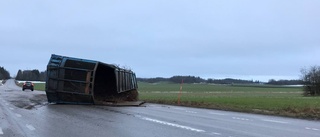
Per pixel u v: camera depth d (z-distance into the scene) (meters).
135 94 30.34
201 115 18.53
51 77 23.36
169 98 36.75
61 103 23.70
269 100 34.38
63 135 10.65
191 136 10.80
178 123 14.15
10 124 12.88
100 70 27.89
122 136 10.62
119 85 25.48
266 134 11.77
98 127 12.50
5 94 36.56
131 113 18.30
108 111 19.19
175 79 181.00
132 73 31.73
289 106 25.83
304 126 14.78
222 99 35.62
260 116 19.41
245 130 12.64
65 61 23.38
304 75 72.69
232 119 16.84
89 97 23.23
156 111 20.28
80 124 13.24
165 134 11.12
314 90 69.81
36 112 17.52
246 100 33.84
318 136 11.66
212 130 12.30
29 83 57.16
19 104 22.45
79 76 23.25
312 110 22.16
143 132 11.48
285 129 13.39
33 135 10.58
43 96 33.19
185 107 25.61
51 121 13.97
